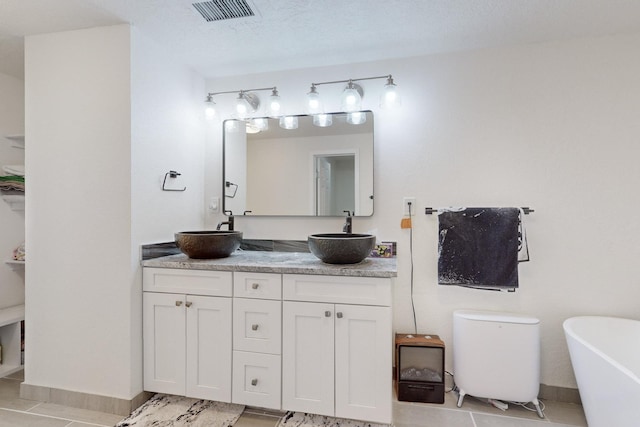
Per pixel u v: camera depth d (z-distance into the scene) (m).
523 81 1.99
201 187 2.43
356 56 2.15
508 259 1.89
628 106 1.86
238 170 2.40
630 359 1.77
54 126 1.89
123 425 1.69
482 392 1.84
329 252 1.73
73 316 1.87
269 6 1.65
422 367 1.99
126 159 1.80
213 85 2.45
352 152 2.22
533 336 1.79
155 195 1.99
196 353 1.82
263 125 2.36
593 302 1.90
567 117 1.94
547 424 1.72
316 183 2.27
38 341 1.91
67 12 1.69
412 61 2.14
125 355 1.80
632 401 1.31
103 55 1.83
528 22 1.77
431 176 2.11
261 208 2.36
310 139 2.28
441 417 1.78
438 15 1.72
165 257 2.04
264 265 1.76
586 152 1.91
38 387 1.91
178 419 1.75
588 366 1.55
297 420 1.75
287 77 2.33
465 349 1.88
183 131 2.24
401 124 2.15
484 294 2.04
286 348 1.71
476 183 2.05
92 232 1.84
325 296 1.67
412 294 2.13
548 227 1.96
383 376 1.60
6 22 1.78
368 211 2.18
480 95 2.05
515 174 2.00
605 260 1.89
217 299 1.79
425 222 2.12
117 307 1.81
